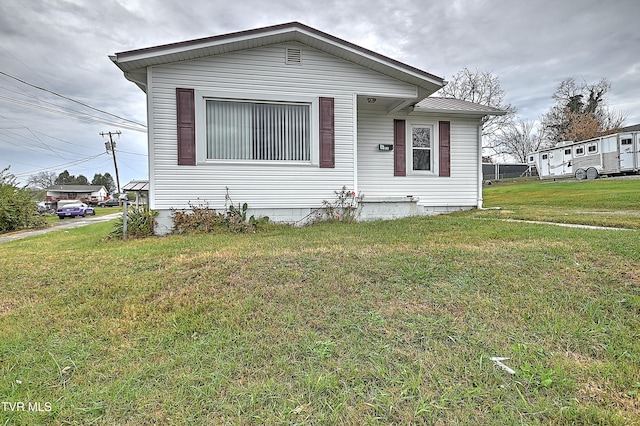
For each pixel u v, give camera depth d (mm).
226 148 7359
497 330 2508
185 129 7070
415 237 5266
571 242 4426
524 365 2059
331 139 7840
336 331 2539
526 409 1709
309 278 3510
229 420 1673
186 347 2377
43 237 8688
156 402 1814
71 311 2998
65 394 1901
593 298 2932
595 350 2242
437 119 9680
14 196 13492
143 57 6609
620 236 4688
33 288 3586
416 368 2078
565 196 12812
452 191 9836
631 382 1901
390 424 1628
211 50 6996
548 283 3229
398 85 8102
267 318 2756
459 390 1861
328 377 1985
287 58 7531
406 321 2654
